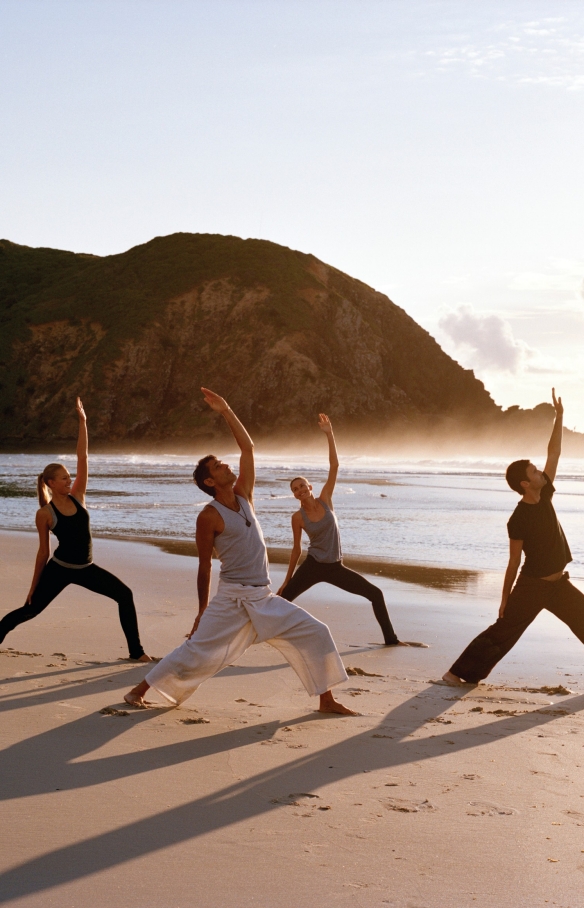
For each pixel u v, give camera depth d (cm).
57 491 671
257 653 761
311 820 362
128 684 610
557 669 717
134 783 403
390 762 445
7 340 12438
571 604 632
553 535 630
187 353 12219
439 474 5159
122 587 697
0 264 15175
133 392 11650
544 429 13175
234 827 352
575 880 309
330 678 534
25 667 664
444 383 13700
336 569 811
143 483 3869
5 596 1020
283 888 298
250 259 13312
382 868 316
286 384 11400
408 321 14012
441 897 294
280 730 503
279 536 1795
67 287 13712
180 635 820
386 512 2386
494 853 331
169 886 297
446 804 384
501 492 3325
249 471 538
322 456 9425
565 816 371
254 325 12175
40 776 411
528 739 494
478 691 631
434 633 879
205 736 486
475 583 1213
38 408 11731
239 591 520
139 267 13612
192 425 11331
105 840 336
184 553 1505
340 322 12675
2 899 285
